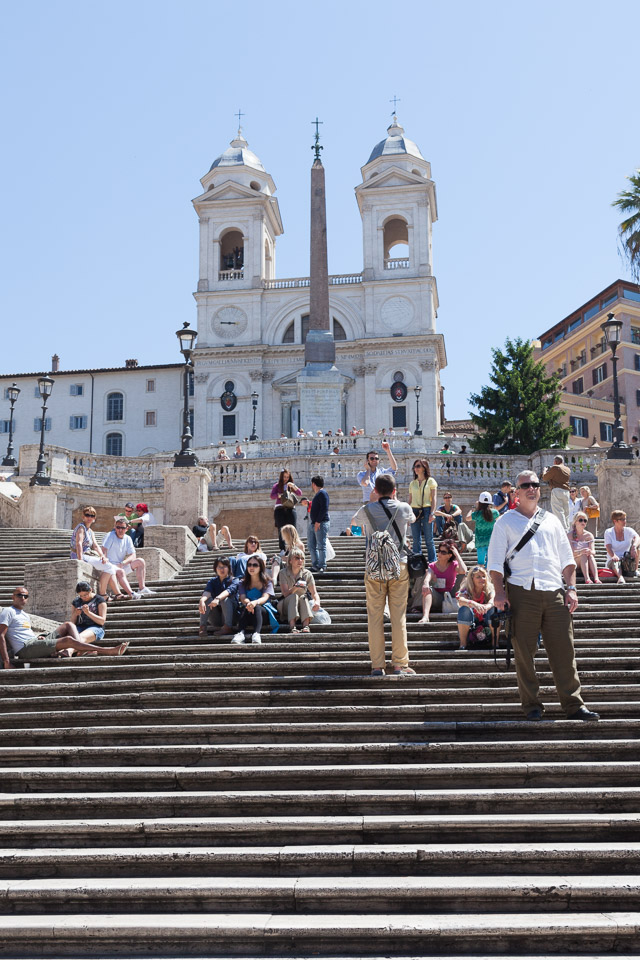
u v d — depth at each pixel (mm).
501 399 51031
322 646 10086
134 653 10531
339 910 5617
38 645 10500
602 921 5281
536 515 7816
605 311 69938
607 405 67438
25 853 6195
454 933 5266
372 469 16438
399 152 71000
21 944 5488
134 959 5355
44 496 26812
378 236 70000
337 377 56562
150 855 6074
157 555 15602
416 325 68188
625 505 20641
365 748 7215
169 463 32219
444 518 16125
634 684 8461
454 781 6820
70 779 7121
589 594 12281
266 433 68000
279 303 70438
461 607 9867
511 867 5871
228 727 7672
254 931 5359
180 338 21469
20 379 73062
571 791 6453
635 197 33344
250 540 12445
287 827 6297
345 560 15766
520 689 7637
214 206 71562
